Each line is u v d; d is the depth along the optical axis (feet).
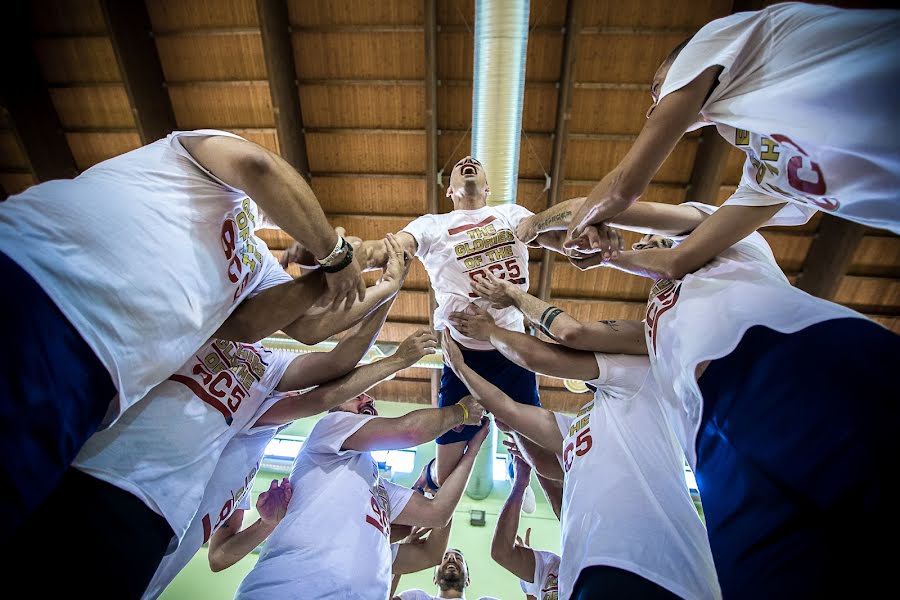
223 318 5.80
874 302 29.48
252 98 26.96
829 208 5.37
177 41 25.58
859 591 3.36
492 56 20.51
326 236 5.71
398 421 8.48
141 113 25.64
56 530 4.52
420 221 10.25
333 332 7.59
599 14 24.09
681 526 5.55
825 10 4.52
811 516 3.83
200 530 6.45
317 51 25.89
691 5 23.65
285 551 6.86
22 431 3.81
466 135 27.84
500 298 8.42
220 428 6.35
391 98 26.96
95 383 4.34
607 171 28.32
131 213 4.65
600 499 5.88
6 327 3.75
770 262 6.32
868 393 3.71
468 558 26.91
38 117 26.76
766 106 4.75
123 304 4.42
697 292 5.76
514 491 10.21
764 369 4.42
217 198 5.45
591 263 7.77
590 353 7.27
